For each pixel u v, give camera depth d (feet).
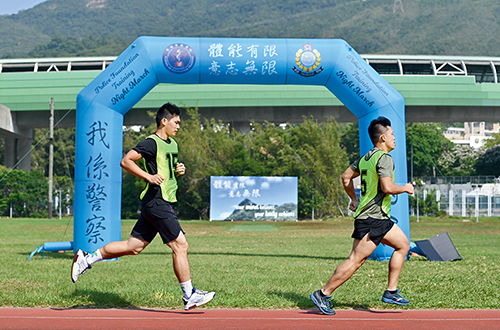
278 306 15.96
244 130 132.77
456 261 30.37
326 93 123.44
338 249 40.19
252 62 32.19
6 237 53.06
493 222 98.12
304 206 116.06
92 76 126.31
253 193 106.01
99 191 31.48
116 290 18.42
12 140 146.82
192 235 60.13
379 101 32.12
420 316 14.74
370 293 18.37
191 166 119.44
